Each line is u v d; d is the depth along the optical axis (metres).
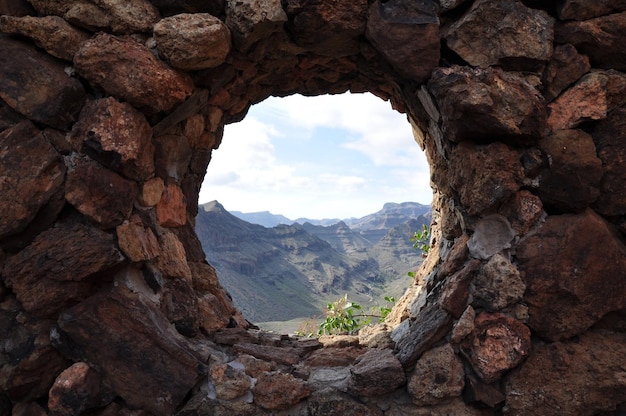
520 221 1.93
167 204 2.31
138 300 1.96
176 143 2.32
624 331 1.94
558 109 1.94
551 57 1.94
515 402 1.87
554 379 1.86
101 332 1.86
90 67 1.85
